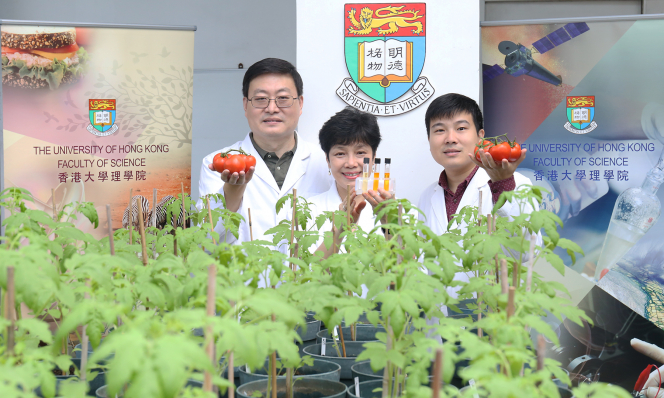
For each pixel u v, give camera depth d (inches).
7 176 110.4
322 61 115.0
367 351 41.9
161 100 115.6
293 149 118.2
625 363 108.0
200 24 219.1
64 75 111.5
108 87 113.3
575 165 113.4
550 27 112.8
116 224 114.2
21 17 216.7
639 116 111.0
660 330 109.1
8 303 34.7
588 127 112.7
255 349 29.8
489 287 52.6
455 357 32.9
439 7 112.9
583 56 112.2
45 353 33.6
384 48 113.7
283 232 71.6
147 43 114.7
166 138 116.0
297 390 52.4
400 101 114.2
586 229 113.3
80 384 35.2
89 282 47.6
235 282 43.3
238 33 219.0
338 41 114.6
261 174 114.0
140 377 24.0
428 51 113.5
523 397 27.6
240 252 49.3
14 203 58.3
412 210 112.5
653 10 166.1
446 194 107.9
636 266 111.1
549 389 30.1
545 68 113.7
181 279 49.4
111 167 113.9
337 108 115.6
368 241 58.2
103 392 49.8
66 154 112.2
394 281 44.9
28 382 29.0
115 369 23.9
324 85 115.5
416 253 48.8
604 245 112.5
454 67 113.2
